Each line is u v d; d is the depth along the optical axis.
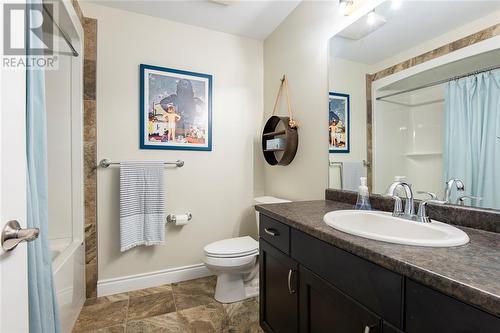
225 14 2.08
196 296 1.93
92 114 1.88
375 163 1.38
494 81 0.92
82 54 1.84
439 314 0.55
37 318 0.76
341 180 1.59
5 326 0.53
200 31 2.26
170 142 2.13
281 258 1.24
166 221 2.14
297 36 1.99
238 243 1.92
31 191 0.80
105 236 1.95
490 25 0.93
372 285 0.72
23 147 0.62
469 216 0.95
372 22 1.39
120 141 1.98
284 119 2.03
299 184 1.97
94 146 1.89
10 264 0.55
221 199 2.35
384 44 1.33
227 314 1.70
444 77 1.08
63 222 1.76
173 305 1.80
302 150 1.94
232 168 2.40
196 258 2.25
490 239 0.81
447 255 0.66
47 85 1.72
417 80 1.18
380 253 0.68
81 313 1.70
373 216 1.14
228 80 2.38
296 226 1.07
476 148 0.97
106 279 1.95
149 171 1.99
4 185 0.53
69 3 1.47
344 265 0.83
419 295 0.59
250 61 2.47
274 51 2.33
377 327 0.70
